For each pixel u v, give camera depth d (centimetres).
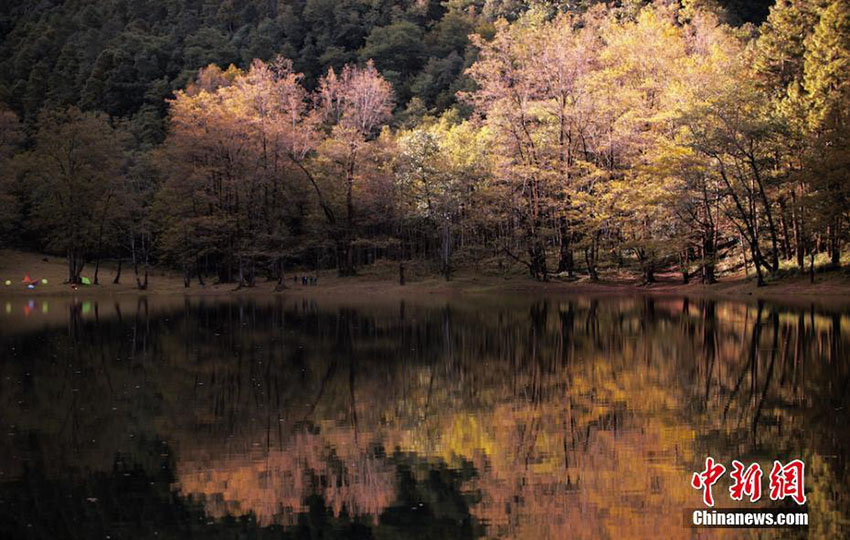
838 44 5512
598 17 9000
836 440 1598
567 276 7138
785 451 1531
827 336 3119
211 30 16475
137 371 2653
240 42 17338
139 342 3462
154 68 15000
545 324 3991
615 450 1570
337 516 1252
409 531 1186
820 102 5362
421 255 8825
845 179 4831
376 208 7988
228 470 1495
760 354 2720
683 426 1741
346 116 8169
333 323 4259
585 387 2233
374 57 15662
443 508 1279
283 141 7831
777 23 6512
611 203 6356
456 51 15538
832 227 5241
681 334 3350
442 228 7731
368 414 1952
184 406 2078
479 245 7906
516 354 2919
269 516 1259
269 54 15950
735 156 5250
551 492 1341
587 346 3086
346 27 16950
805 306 4344
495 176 6975
